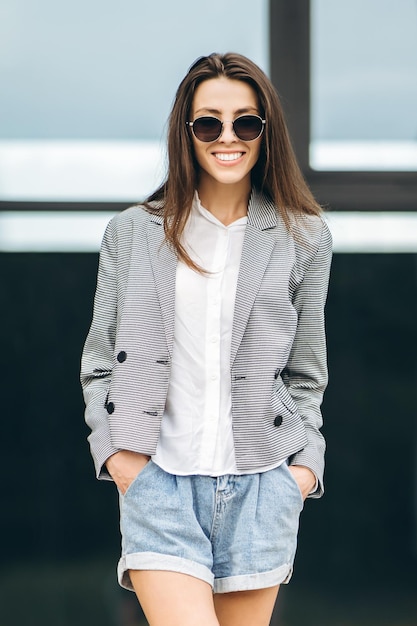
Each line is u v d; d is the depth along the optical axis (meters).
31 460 8.18
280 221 5.40
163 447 5.25
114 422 5.20
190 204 5.33
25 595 8.16
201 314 5.23
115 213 8.19
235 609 5.36
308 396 5.58
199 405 5.23
